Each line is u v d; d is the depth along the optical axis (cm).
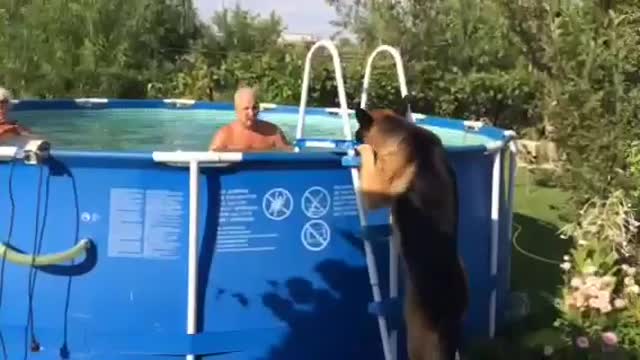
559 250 803
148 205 450
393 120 450
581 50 771
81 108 955
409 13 1308
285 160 459
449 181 438
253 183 457
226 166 450
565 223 845
